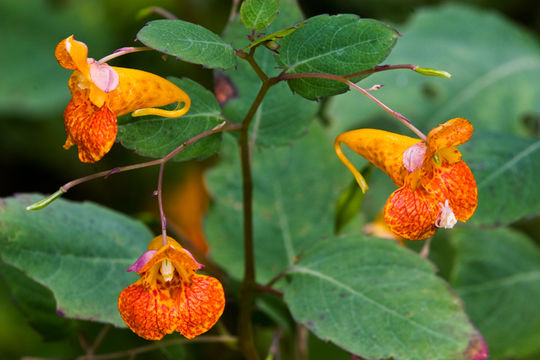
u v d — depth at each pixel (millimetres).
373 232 438
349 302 378
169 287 353
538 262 459
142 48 354
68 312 375
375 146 358
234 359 445
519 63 505
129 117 361
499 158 419
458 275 455
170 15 404
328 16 358
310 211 435
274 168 438
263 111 394
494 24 527
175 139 366
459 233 458
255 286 390
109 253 392
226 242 430
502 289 453
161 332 350
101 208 403
